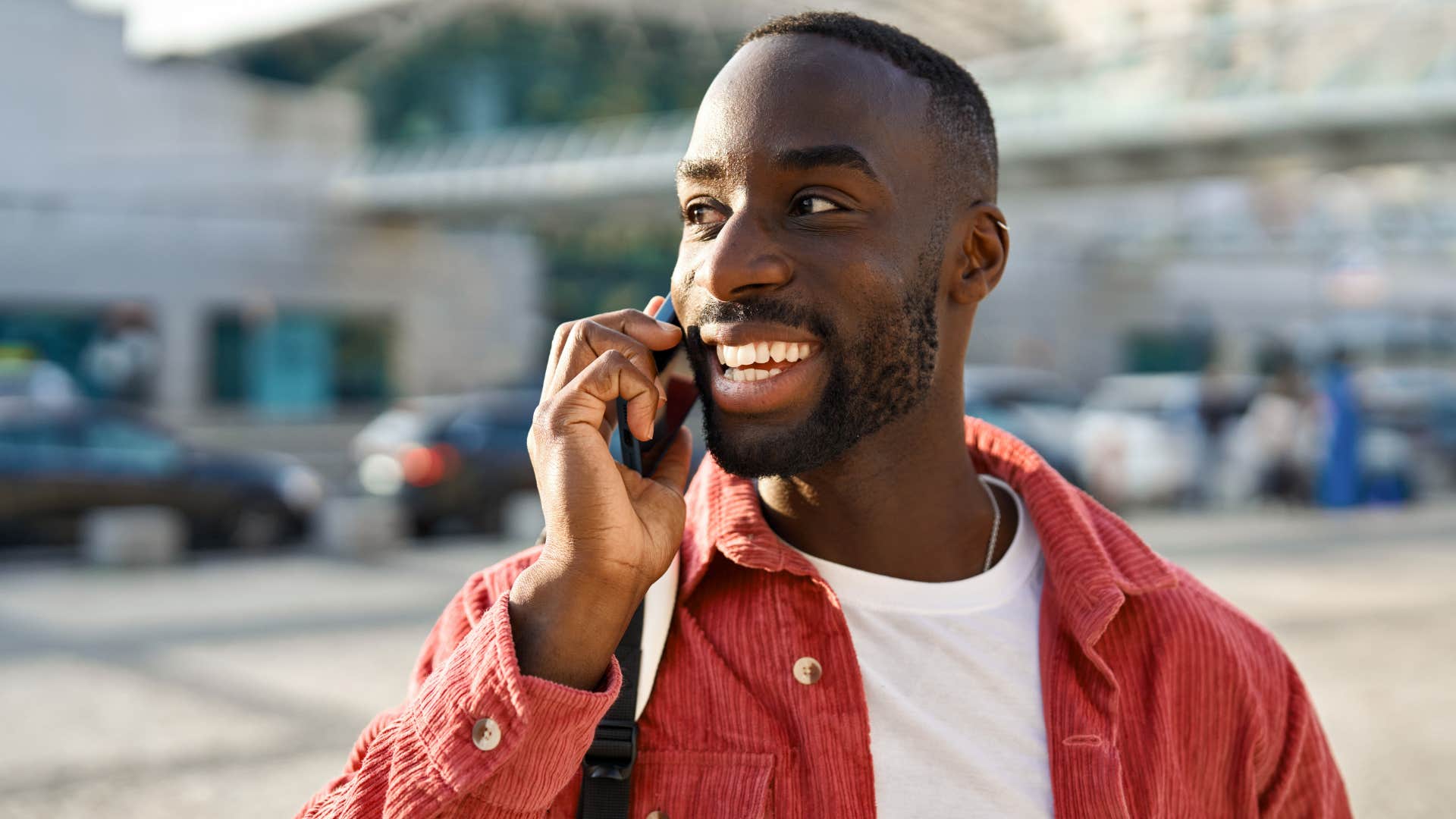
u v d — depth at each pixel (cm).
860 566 138
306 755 572
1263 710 139
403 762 114
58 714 636
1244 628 146
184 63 3048
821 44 128
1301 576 1112
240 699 670
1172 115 2088
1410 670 743
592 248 3666
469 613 133
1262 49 2225
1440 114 1850
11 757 565
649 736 127
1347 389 1708
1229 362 4084
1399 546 1336
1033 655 135
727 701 127
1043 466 144
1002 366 3556
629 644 127
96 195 2747
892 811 124
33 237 2628
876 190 124
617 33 3728
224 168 2900
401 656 782
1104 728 128
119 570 1191
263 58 3688
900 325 126
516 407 1530
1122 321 3850
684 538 141
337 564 1247
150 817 491
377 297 3078
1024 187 2453
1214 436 1811
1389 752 582
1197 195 3722
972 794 126
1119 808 123
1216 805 136
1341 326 4297
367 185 2988
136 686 699
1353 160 2083
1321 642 823
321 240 2992
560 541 117
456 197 2888
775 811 123
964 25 3569
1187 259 3969
